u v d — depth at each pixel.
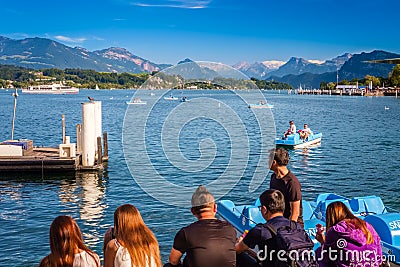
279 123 61.47
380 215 8.54
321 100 148.75
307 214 9.91
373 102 133.88
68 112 83.25
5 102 124.94
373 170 24.28
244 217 9.58
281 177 6.46
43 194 18.58
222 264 4.70
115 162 25.81
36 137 42.66
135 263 4.52
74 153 23.31
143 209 15.76
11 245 12.51
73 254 4.46
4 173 22.41
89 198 17.83
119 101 123.75
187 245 4.73
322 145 35.41
